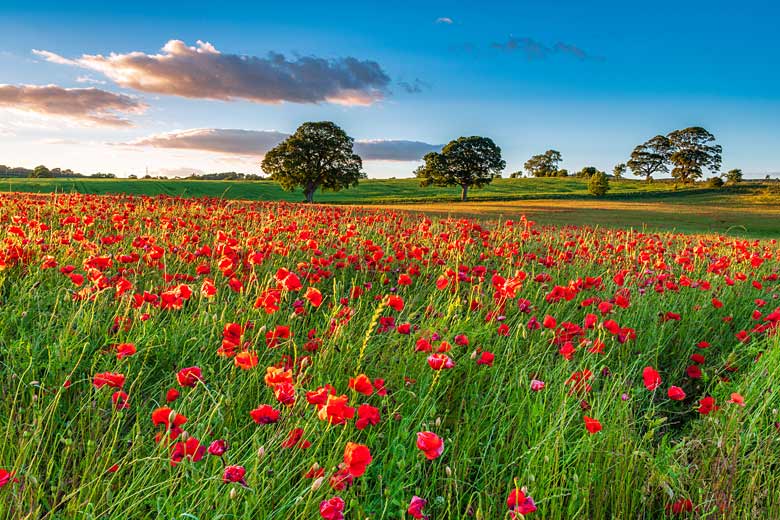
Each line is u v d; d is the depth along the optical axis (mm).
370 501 2615
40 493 2256
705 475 2896
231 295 5031
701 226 37094
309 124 67000
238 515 2322
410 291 5996
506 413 3221
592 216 44406
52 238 6242
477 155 82500
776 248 11578
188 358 3699
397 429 3043
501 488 2820
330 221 10555
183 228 8195
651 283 6277
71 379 3264
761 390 3676
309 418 2600
